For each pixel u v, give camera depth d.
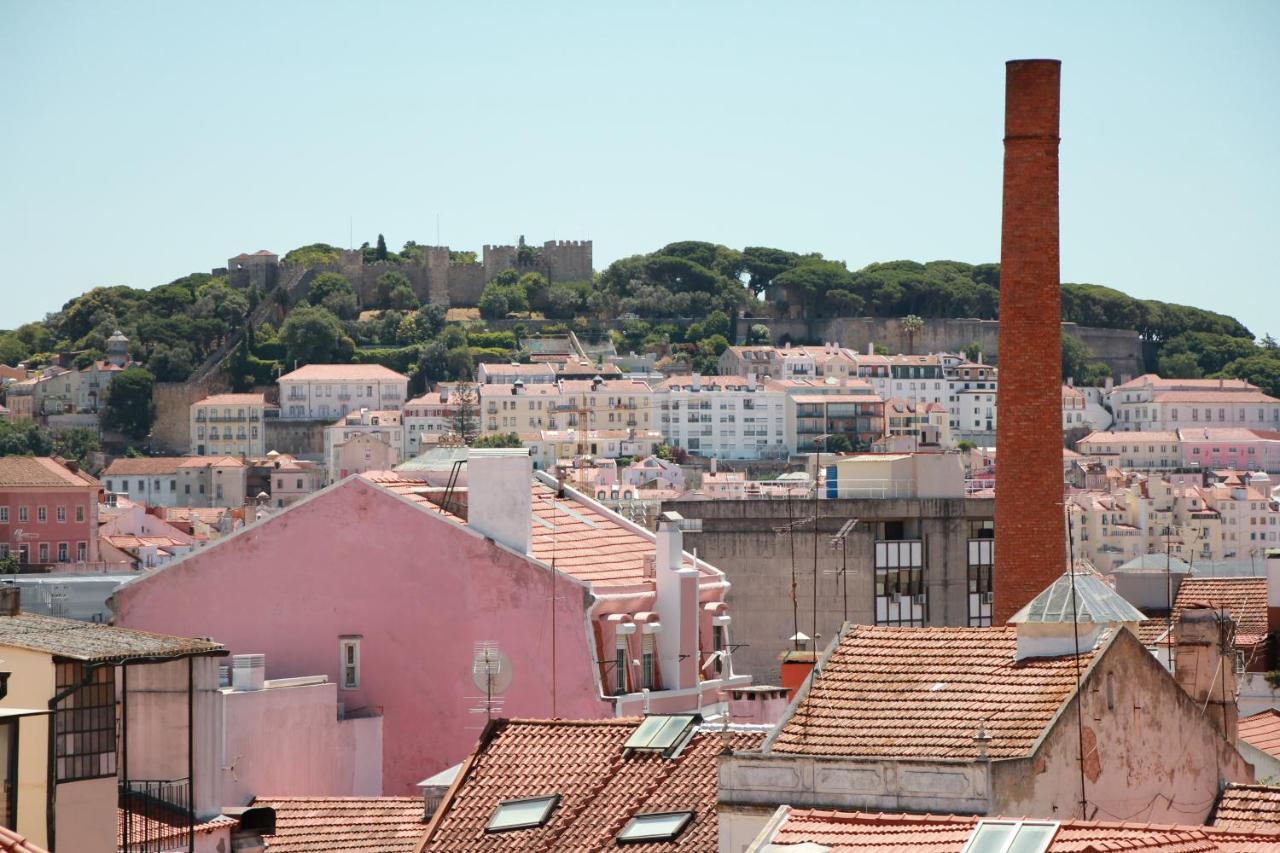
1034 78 197.62
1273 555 174.00
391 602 157.12
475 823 108.75
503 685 153.38
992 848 83.81
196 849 110.75
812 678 102.00
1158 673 102.50
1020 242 197.75
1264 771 128.88
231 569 160.75
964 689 100.00
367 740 149.38
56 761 94.38
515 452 171.75
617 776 109.00
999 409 198.75
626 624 155.38
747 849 89.25
